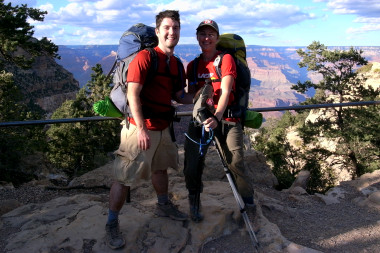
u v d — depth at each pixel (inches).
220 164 205.9
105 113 113.7
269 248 119.7
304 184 235.3
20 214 135.5
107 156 1243.2
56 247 111.7
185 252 116.3
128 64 109.0
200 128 119.1
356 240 135.6
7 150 869.8
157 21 111.7
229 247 120.8
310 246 130.6
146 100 113.8
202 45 122.5
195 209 126.6
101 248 111.4
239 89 125.1
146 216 129.9
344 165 959.6
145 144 105.5
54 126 1215.6
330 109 1007.6
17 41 793.6
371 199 172.7
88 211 132.0
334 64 1070.4
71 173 1197.7
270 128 1811.0
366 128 861.8
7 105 917.2
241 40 128.3
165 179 128.4
